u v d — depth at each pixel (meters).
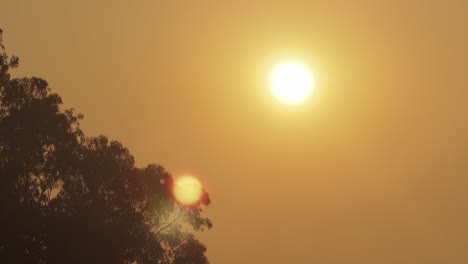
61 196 74.06
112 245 73.00
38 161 72.81
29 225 69.44
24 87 74.19
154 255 76.75
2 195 69.81
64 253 70.69
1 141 72.25
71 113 77.25
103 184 76.50
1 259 68.50
